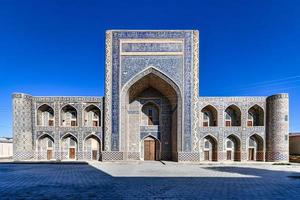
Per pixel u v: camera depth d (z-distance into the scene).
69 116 21.80
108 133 19.64
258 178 10.87
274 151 20.28
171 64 19.98
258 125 21.69
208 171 13.58
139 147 21.39
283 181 9.98
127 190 7.92
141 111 21.91
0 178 10.63
